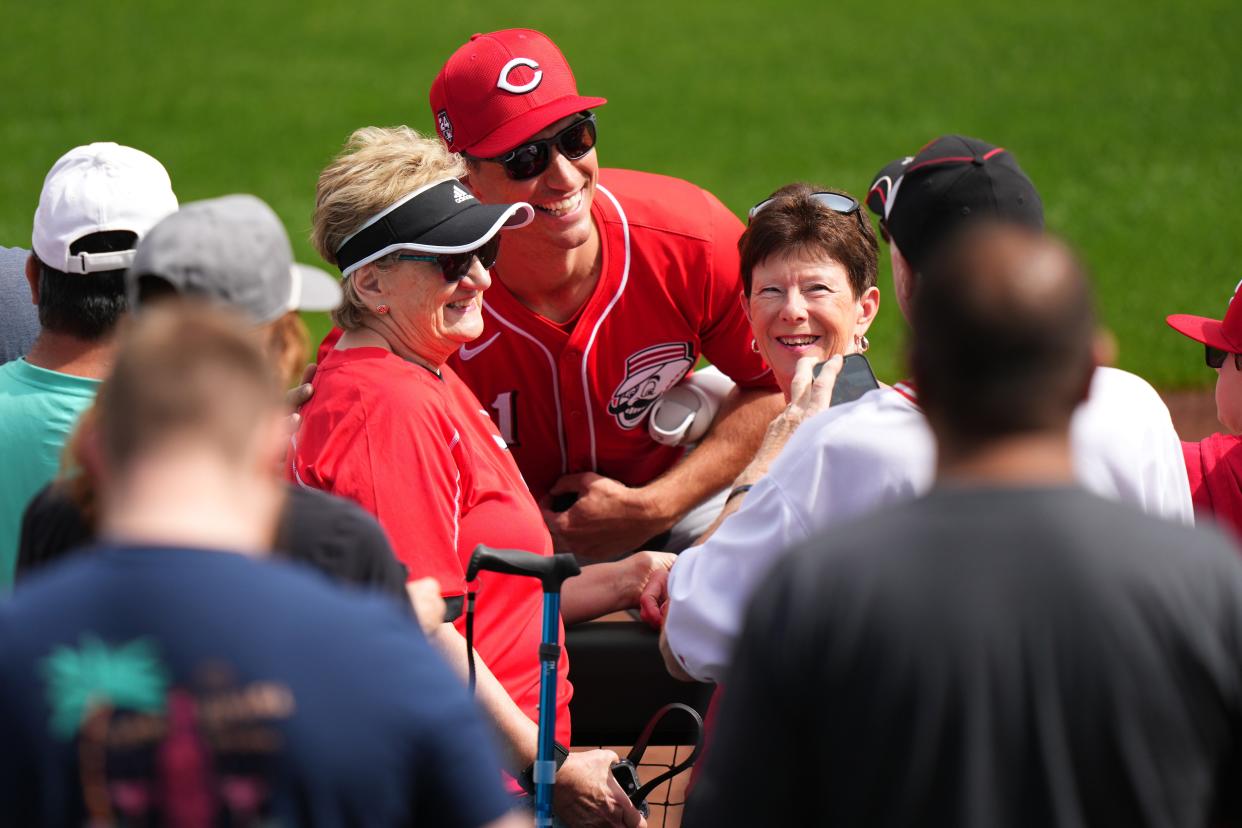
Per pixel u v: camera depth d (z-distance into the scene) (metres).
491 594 11.72
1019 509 6.61
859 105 59.56
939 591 6.50
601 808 11.43
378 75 64.75
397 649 6.42
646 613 13.81
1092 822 6.31
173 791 6.05
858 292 13.32
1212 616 6.44
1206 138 52.00
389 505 10.66
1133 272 39.38
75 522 7.85
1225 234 42.22
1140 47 64.94
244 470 6.51
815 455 9.02
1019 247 6.93
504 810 6.53
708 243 15.02
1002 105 58.06
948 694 6.40
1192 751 6.34
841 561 6.70
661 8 77.25
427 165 11.37
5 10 73.81
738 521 9.47
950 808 6.35
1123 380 9.30
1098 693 6.32
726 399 16.42
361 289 11.35
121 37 69.94
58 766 6.09
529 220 12.12
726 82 63.88
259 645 6.18
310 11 75.50
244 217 8.12
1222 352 12.45
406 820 6.35
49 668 6.13
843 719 6.55
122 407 6.42
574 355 15.06
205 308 6.77
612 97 62.09
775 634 6.71
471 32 72.31
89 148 10.66
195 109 59.25
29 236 44.12
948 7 74.62
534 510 12.13
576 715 14.02
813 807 6.80
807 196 13.23
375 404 10.84
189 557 6.26
